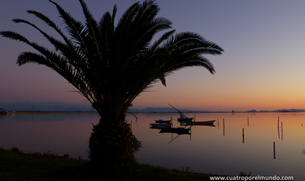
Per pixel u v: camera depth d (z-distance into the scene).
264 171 16.16
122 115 8.45
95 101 8.31
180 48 7.88
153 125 60.19
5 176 7.53
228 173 15.48
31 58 7.85
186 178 8.73
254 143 30.78
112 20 8.63
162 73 8.23
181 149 25.50
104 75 7.95
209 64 8.14
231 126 64.38
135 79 7.91
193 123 64.50
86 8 7.71
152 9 7.85
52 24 7.64
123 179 7.41
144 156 21.03
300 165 18.14
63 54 7.89
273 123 76.88
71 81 8.20
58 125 63.75
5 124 64.50
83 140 32.72
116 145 7.80
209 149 25.75
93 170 7.71
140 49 7.76
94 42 7.97
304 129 52.78
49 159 12.83
